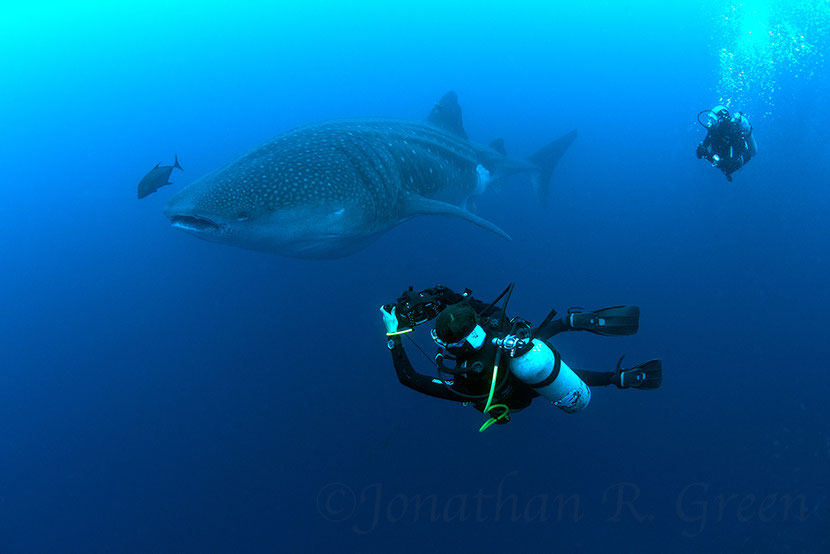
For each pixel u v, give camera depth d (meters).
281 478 10.06
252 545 9.82
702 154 7.39
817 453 8.84
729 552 8.48
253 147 6.14
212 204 5.12
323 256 6.61
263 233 5.50
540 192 10.32
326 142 6.14
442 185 7.80
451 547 9.37
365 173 6.18
